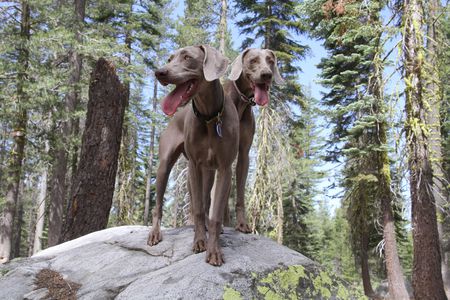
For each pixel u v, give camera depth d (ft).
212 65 11.18
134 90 64.75
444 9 32.22
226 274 11.13
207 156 12.16
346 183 52.95
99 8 59.82
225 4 58.75
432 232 30.53
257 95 13.43
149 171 82.02
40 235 72.13
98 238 16.16
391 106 30.50
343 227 120.67
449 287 42.19
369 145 44.50
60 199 47.93
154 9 65.00
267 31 53.21
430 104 32.60
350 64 49.44
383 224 45.96
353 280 101.65
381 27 32.76
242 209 14.76
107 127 25.02
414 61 30.78
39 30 44.83
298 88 54.65
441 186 41.63
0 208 49.14
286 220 82.38
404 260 103.19
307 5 46.70
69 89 44.21
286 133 55.06
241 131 14.67
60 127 50.29
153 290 10.84
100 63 25.85
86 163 24.52
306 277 12.17
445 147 43.88
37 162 47.39
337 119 50.93
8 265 14.89
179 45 66.95
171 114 11.18
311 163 75.36
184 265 11.73
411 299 56.08
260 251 12.86
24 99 41.83
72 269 13.51
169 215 97.50
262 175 49.21
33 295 12.26
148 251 13.37
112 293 11.64
